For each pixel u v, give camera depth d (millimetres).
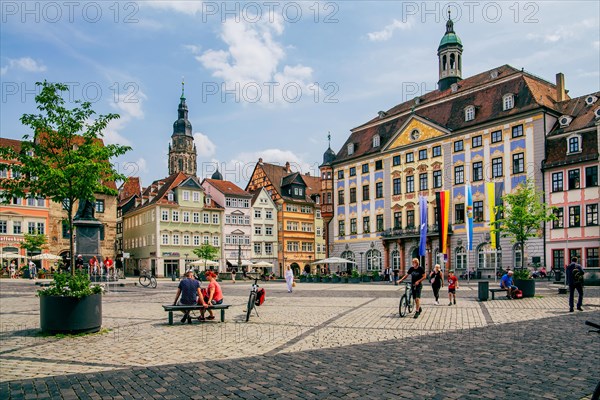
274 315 17406
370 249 68062
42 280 46188
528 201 36406
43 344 11391
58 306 12680
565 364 9320
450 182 58906
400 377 8359
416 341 11859
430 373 8633
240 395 7355
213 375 8508
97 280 34188
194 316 16906
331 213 74812
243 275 58938
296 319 16203
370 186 68688
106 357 9992
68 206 17844
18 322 15258
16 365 9289
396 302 22969
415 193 62812
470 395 7344
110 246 71688
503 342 11688
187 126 132875
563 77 56312
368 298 25672
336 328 14070
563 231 49250
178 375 8508
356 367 9094
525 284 24391
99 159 16812
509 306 20406
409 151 63750
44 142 16484
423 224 50719
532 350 10680
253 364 9344
